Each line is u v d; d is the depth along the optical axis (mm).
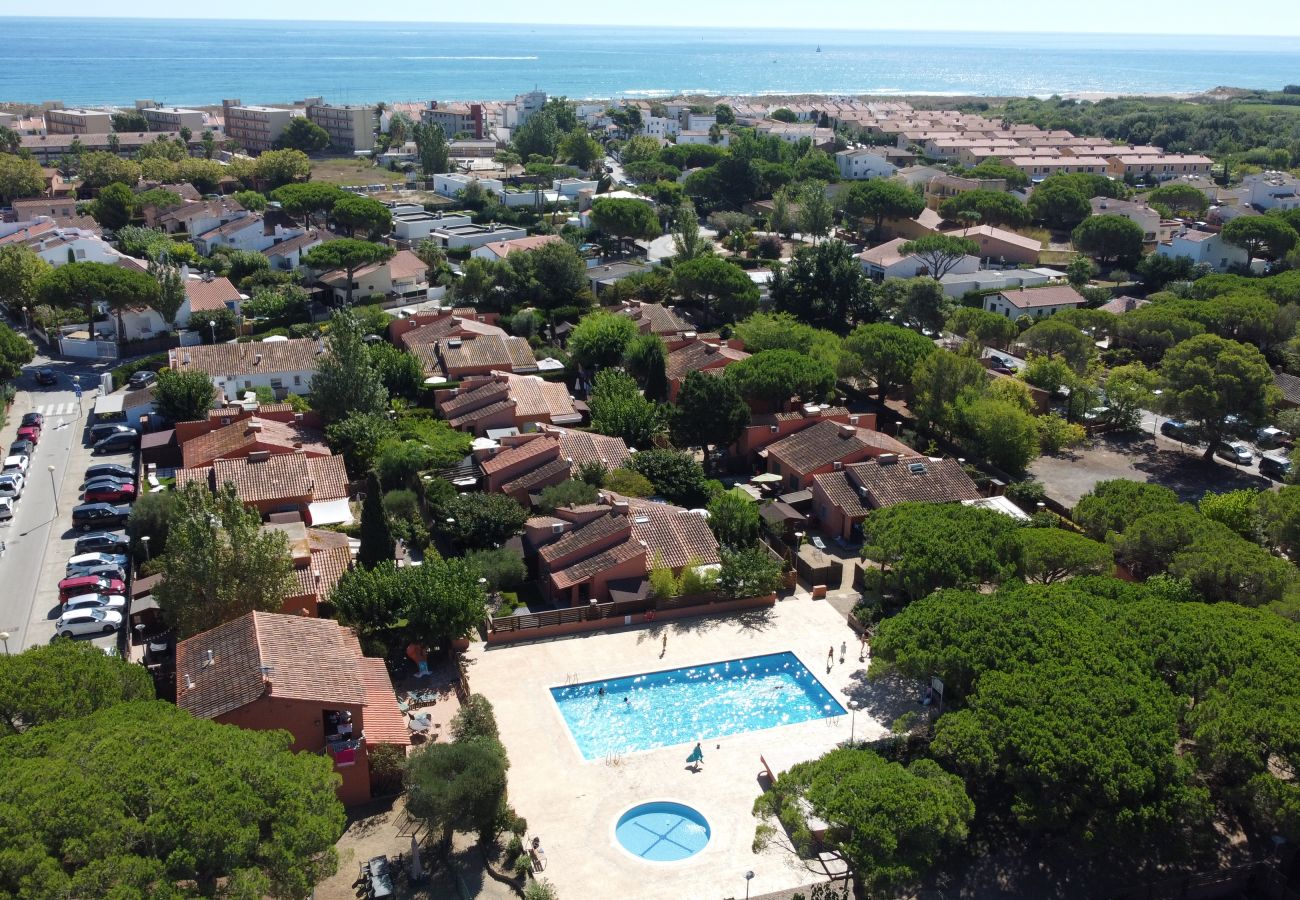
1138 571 73562
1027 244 186750
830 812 44969
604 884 48094
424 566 66562
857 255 187750
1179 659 52875
